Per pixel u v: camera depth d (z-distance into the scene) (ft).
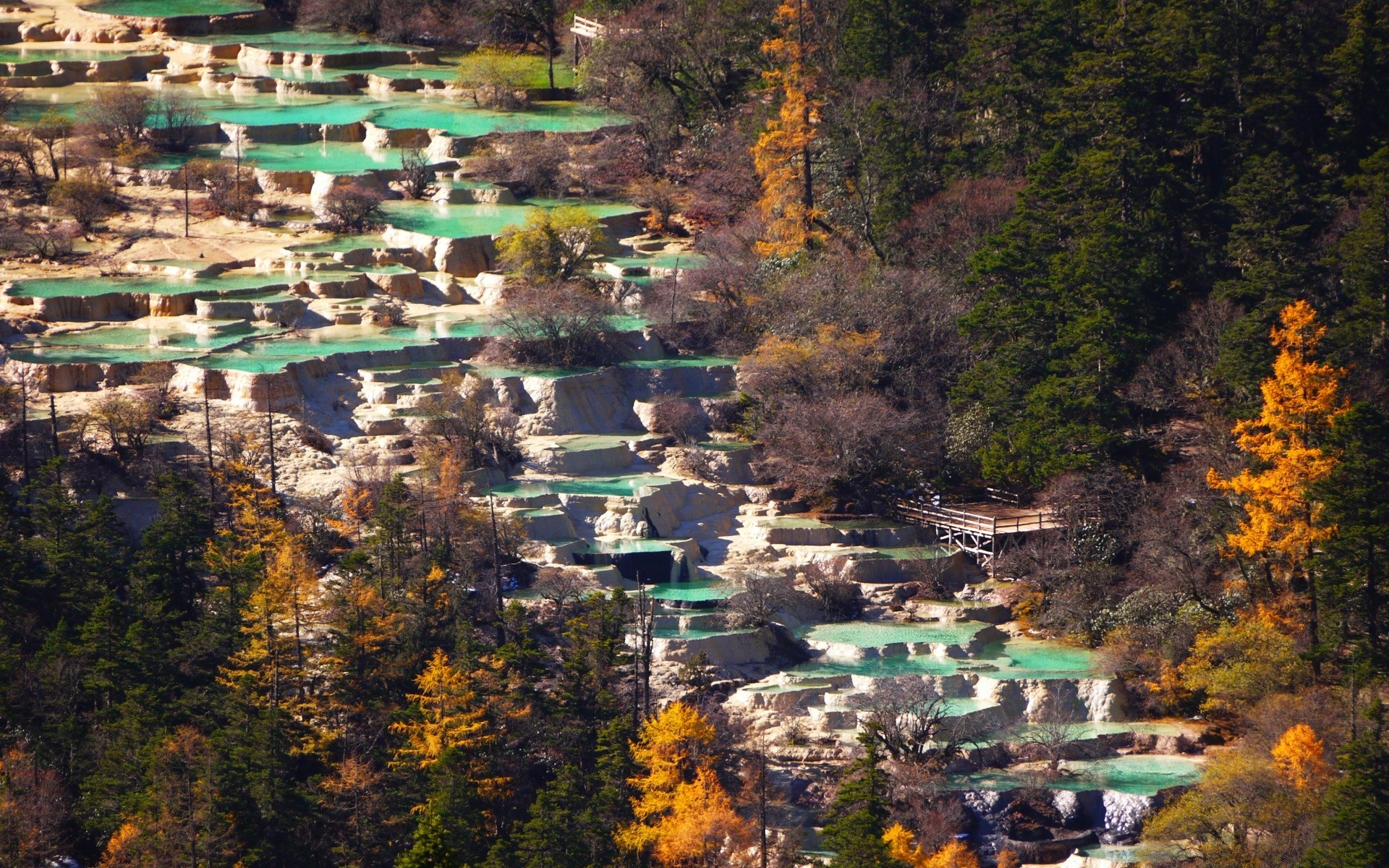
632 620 614.75
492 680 577.43
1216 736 609.01
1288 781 540.52
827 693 615.98
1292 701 575.79
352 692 589.73
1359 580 601.21
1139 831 561.43
